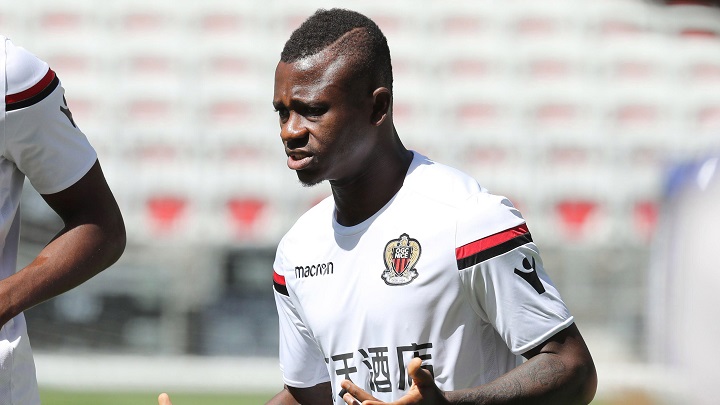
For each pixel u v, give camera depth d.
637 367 32.91
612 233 41.62
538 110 44.56
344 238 7.07
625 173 43.34
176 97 43.94
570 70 45.41
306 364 7.85
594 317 35.03
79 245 6.93
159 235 40.03
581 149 43.75
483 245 6.62
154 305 33.75
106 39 45.16
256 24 45.78
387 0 46.72
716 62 45.69
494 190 42.94
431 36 46.06
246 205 41.25
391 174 7.00
